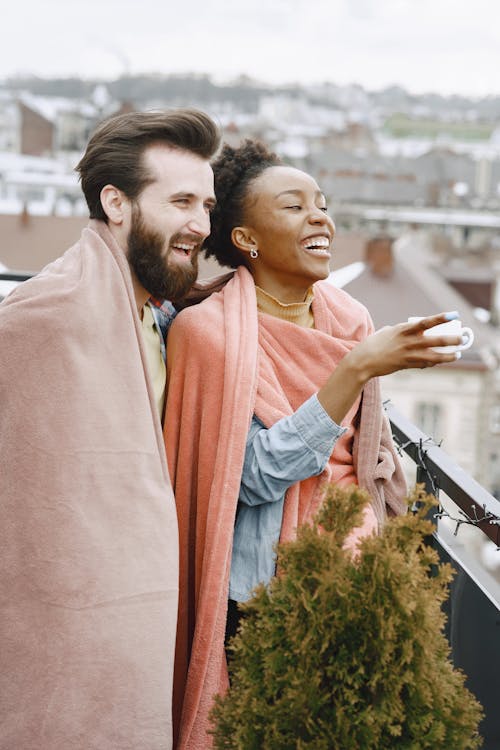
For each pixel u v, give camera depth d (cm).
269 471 173
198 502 181
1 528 157
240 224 193
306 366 186
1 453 158
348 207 7750
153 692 159
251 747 126
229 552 177
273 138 8575
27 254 4359
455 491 179
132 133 172
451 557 185
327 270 191
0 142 8431
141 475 162
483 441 4019
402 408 4038
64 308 160
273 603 129
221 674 179
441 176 8094
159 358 187
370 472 193
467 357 4012
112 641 156
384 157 8150
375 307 4006
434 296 4141
